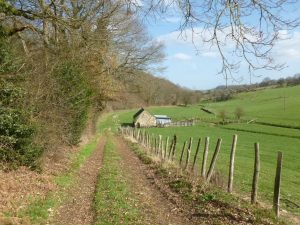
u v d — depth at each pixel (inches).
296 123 3666.3
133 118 4616.1
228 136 2908.5
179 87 5861.2
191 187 678.5
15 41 835.4
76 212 541.0
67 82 995.9
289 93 5447.8
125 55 1831.9
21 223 438.6
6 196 522.3
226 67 308.7
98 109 2208.4
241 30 299.0
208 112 4899.1
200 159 1365.7
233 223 482.3
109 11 872.3
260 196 731.4
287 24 290.0
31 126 690.8
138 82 2068.2
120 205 572.1
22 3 680.4
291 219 532.4
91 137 2028.8
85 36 870.4
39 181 652.1
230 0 297.6
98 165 1071.0
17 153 679.1
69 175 788.0
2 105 679.1
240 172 1141.7
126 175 892.0
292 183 1034.7
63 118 917.2
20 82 719.1
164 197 663.8
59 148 928.3
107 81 1690.5
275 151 2048.5
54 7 644.1
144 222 501.4
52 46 954.1
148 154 1295.5
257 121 3964.1
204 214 533.3
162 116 4392.2
